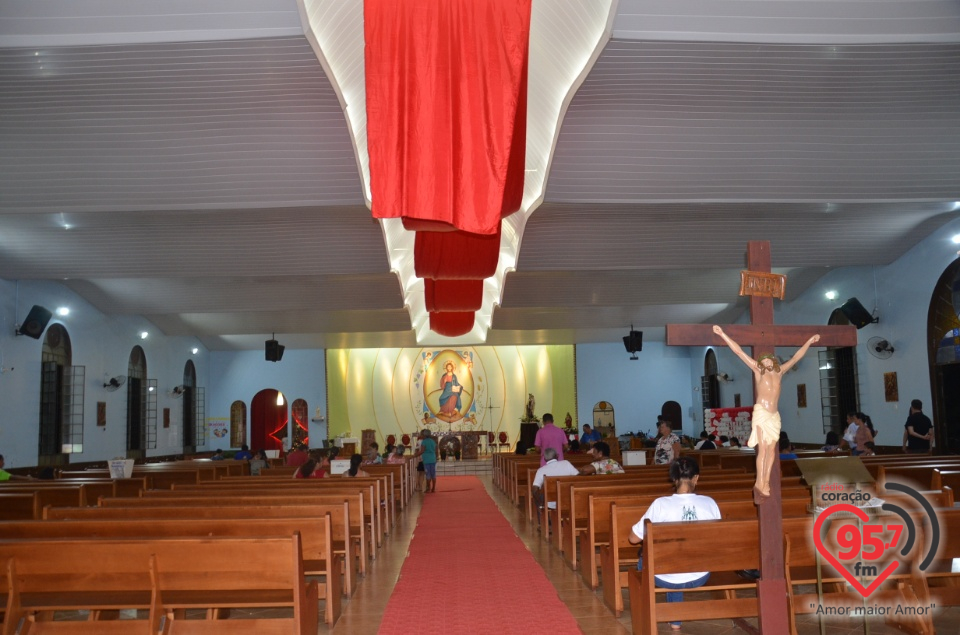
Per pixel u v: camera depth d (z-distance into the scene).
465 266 13.48
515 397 28.69
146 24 8.05
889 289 15.24
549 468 10.37
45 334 15.78
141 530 5.98
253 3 7.91
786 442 11.12
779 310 19.81
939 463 9.65
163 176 10.57
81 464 16.91
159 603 5.13
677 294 18.52
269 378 26.27
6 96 9.17
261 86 9.16
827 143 10.55
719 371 24.41
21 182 10.55
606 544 6.90
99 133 9.88
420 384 28.81
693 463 5.79
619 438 24.19
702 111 9.89
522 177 9.66
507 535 10.71
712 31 8.36
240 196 10.97
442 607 6.59
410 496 16.78
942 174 11.11
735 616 5.32
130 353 19.78
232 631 5.17
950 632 5.60
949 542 5.31
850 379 16.97
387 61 8.62
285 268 14.63
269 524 6.12
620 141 10.33
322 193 11.02
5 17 7.89
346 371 27.86
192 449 24.42
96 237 13.71
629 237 13.90
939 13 8.41
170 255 14.26
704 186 11.09
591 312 21.62
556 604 6.64
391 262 16.66
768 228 13.75
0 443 14.02
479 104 8.64
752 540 5.31
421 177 8.58
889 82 9.48
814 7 8.26
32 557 5.10
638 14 8.12
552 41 9.48
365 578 8.01
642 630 5.36
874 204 12.72
